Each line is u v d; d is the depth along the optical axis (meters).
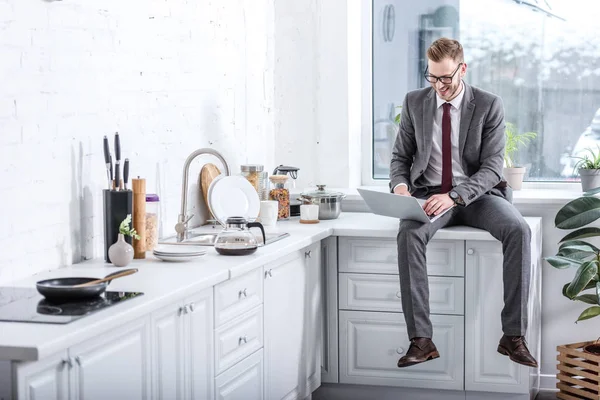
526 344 3.50
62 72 2.69
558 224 3.79
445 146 3.73
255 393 3.06
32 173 2.56
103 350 2.12
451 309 3.62
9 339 1.85
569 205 3.79
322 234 3.59
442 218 3.58
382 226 3.76
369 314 3.74
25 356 1.80
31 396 1.86
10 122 2.46
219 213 3.45
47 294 2.18
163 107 3.35
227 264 2.79
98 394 2.10
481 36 4.46
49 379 1.92
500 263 3.55
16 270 2.50
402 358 3.45
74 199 2.77
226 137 3.95
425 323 3.48
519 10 4.40
